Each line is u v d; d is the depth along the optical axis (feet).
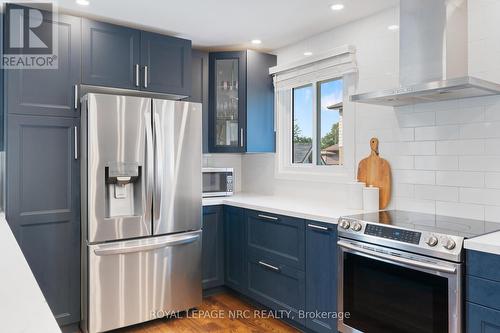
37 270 8.30
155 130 9.02
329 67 10.00
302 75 10.86
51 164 8.49
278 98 12.01
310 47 10.78
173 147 9.35
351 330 7.25
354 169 9.51
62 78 8.61
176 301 9.47
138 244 8.81
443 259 5.74
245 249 10.20
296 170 11.60
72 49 8.75
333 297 7.65
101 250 8.29
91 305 8.25
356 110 9.45
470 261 5.52
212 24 9.69
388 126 8.72
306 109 11.46
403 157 8.42
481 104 7.12
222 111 11.88
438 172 7.80
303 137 11.57
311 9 8.73
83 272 8.60
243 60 11.48
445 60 6.76
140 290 8.89
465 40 7.13
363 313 7.03
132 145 8.71
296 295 8.58
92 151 8.24
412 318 6.21
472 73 7.16
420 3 7.11
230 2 8.32
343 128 9.80
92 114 8.24
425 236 6.03
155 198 9.03
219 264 10.98
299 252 8.47
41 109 8.36
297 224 8.50
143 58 9.78
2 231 6.38
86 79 8.92
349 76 9.59
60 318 8.55
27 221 8.19
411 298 6.23
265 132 11.85
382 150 8.84
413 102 7.96
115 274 8.54
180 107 9.48
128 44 9.55
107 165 8.41
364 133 9.26
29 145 8.23
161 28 9.99
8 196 7.99
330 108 10.62
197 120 9.80
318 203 9.95
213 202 10.81
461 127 7.42
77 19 8.82
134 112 8.74
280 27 9.93
